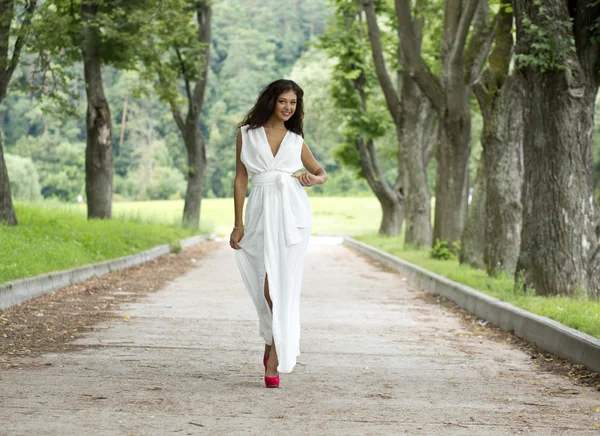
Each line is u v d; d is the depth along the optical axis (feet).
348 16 133.28
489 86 61.67
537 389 24.41
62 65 92.32
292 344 22.58
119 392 21.97
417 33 104.78
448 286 52.70
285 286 22.54
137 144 433.07
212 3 135.33
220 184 441.27
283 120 23.21
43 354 27.94
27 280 42.75
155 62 115.03
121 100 438.81
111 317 38.88
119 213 129.08
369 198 338.34
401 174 143.33
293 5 516.73
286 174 22.97
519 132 60.85
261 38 475.72
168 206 289.74
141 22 100.07
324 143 411.54
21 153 389.60
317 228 208.33
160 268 73.46
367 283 65.62
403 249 101.35
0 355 27.30
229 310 43.55
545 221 44.68
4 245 52.29
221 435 17.80
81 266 55.88
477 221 69.56
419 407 21.35
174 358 28.07
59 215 97.60
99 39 103.09
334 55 131.54
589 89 44.37
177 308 43.78
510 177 60.49
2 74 83.87
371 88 136.36
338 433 18.29
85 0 97.76
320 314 43.55
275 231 22.65
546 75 44.37
